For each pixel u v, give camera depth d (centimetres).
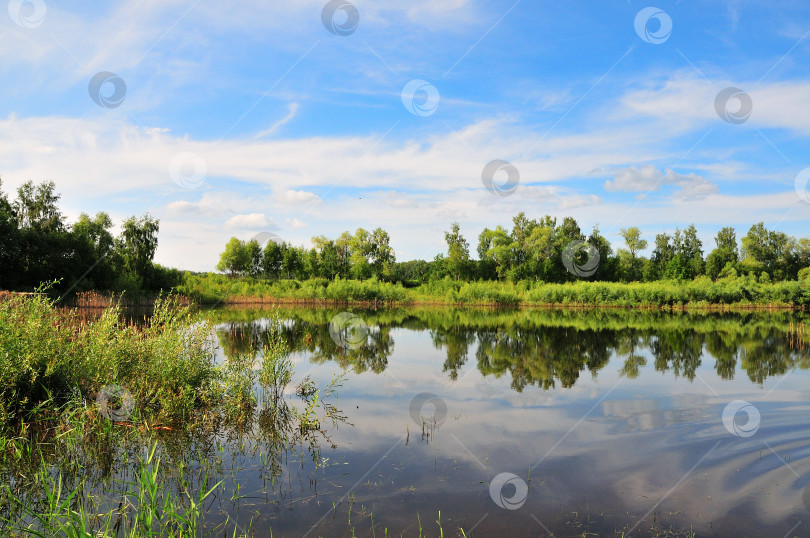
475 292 3547
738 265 5091
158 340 677
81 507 343
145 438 527
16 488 398
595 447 512
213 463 468
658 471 446
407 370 956
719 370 965
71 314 693
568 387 807
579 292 3412
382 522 353
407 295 3719
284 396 737
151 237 4216
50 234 3150
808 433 552
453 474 441
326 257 5056
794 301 3338
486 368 980
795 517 360
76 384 588
